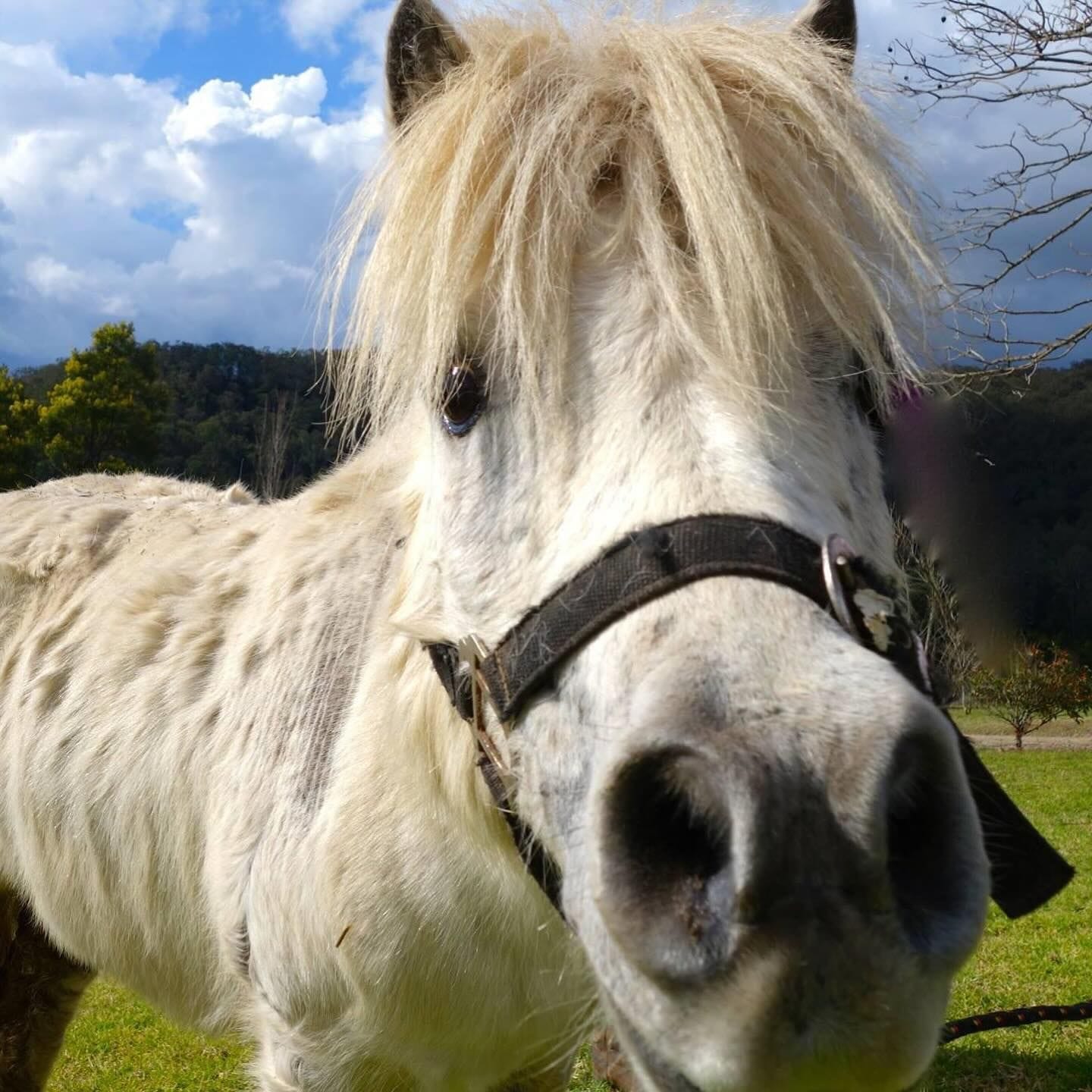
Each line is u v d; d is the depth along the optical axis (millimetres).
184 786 2541
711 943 1101
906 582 1832
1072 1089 3764
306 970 2164
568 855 1401
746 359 1398
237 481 3717
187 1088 4367
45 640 3098
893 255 1733
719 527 1304
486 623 1594
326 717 2289
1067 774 14125
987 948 5730
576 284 1514
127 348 29703
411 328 1732
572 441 1472
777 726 1099
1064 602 18750
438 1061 2166
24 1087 3309
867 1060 1059
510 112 1672
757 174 1560
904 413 1913
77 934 2965
